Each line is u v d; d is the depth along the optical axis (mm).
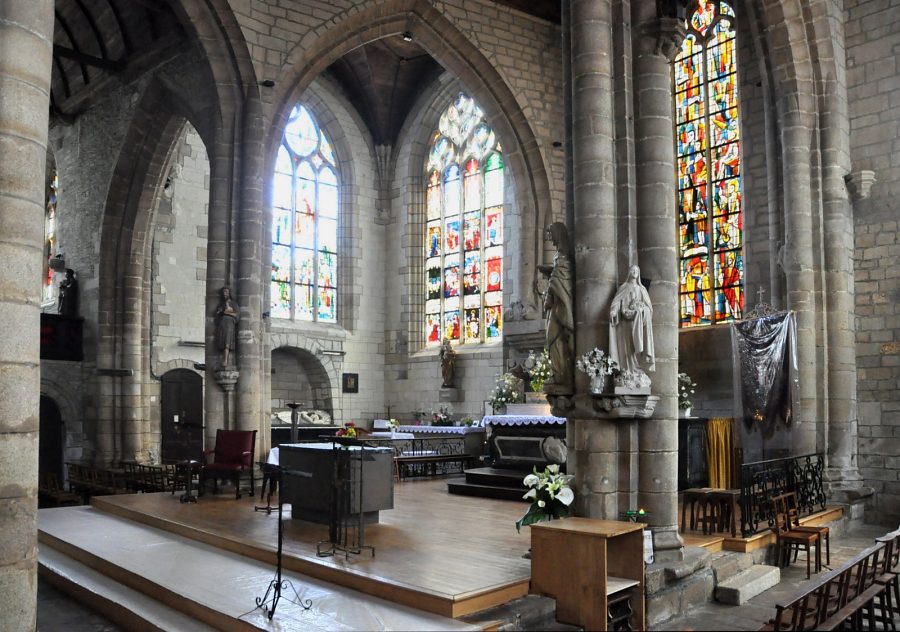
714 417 18219
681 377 16312
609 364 9359
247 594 8594
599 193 9852
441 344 26266
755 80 18047
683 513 11586
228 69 16922
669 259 9977
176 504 14094
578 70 10086
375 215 28703
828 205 15867
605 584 7781
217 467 14727
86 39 22234
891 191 15859
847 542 13797
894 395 15570
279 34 17297
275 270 26328
